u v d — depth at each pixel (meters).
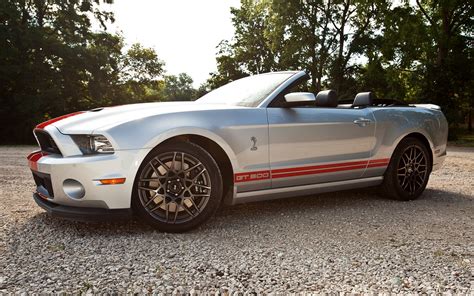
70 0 23.25
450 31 23.03
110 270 2.36
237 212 3.86
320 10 25.34
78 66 23.12
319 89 25.73
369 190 5.01
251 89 3.89
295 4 24.56
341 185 4.02
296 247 2.82
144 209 3.04
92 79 24.31
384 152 4.26
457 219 3.66
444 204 4.31
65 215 2.98
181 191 3.15
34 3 23.36
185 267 2.42
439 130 4.80
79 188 2.93
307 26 24.95
